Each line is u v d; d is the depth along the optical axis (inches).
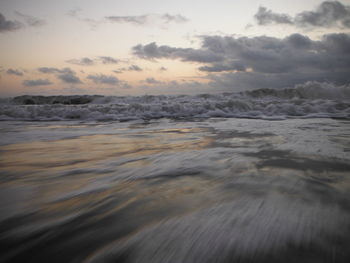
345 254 31.3
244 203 47.5
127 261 31.2
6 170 76.7
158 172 71.5
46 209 47.8
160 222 41.0
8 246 35.6
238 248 32.8
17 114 317.7
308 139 123.2
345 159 81.5
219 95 580.7
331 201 47.6
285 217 41.2
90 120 286.4
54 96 716.0
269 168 72.3
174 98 585.9
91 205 49.2
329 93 524.4
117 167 78.4
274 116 283.1
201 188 57.2
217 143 118.2
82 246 35.0
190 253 32.1
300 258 30.6
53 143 128.8
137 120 276.1
